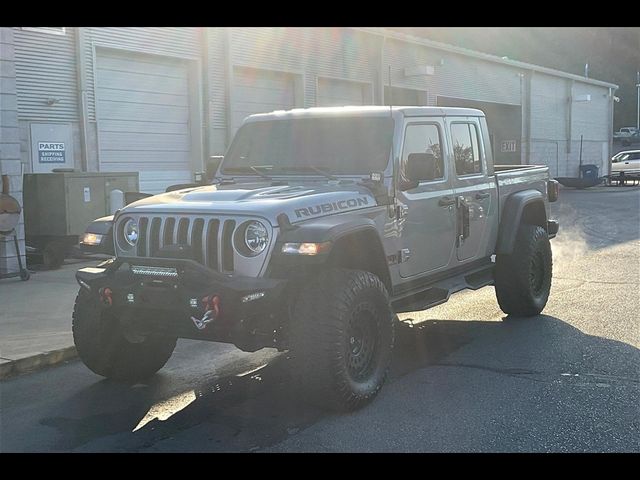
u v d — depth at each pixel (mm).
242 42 18828
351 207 5492
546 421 4980
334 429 4906
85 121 14977
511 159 34219
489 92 31422
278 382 6027
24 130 13992
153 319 5113
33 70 14062
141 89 16578
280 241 4895
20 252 10758
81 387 5988
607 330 7480
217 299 4715
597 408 5211
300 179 6180
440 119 6758
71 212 11977
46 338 7156
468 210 6992
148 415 5289
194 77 17688
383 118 6223
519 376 5996
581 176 36594
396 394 5582
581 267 11664
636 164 42375
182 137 17703
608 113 43156
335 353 4902
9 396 5770
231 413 5285
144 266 5062
